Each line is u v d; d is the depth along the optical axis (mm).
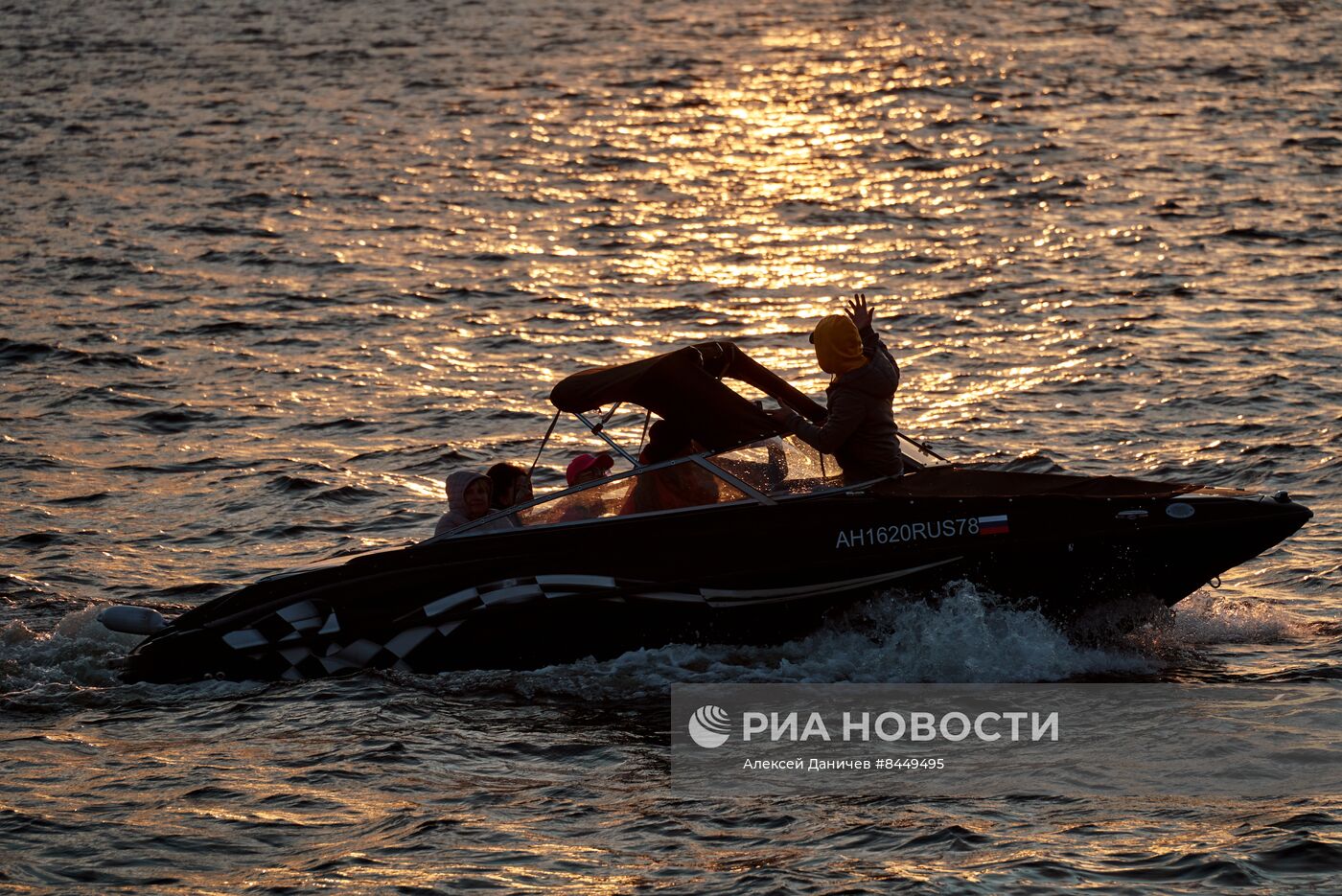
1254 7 110000
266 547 21344
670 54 97125
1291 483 22578
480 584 16516
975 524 16219
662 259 43094
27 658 17312
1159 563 16219
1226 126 62969
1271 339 31797
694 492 16719
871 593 16328
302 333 34875
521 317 36375
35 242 44781
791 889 11180
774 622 16453
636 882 11469
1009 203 49500
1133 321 33781
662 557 16406
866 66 89125
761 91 80500
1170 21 104062
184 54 95188
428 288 39375
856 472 16656
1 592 19469
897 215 48625
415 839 12375
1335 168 53375
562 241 45625
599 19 116875
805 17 116375
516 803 13094
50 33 106000
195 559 20922
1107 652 16484
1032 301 36406
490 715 15344
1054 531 16156
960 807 12680
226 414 28562
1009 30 103562
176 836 12539
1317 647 16375
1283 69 80000
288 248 44188
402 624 16547
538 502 16891
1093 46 93438
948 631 16156
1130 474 23453
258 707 15805
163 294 38656
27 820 12852
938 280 39250
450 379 30969
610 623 16375
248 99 76625
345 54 95500
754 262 42438
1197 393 27969
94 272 41094
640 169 58625
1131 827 12117
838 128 67812
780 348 33281
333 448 26312
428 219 48688
